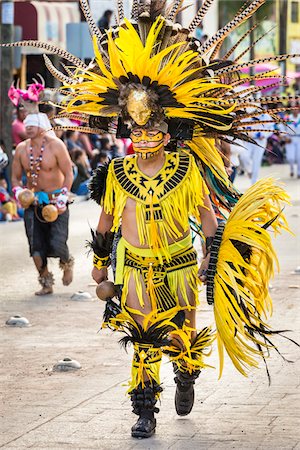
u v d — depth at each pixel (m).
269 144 44.34
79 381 9.55
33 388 9.30
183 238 7.86
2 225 23.88
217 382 9.37
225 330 7.75
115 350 10.91
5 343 11.30
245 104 7.96
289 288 14.48
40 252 14.45
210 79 7.71
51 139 14.45
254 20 41.69
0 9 27.53
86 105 7.95
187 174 7.76
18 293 14.70
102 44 7.96
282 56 7.84
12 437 7.76
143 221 7.75
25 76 32.75
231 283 7.66
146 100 7.56
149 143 7.69
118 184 7.84
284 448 7.40
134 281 7.86
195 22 7.89
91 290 14.95
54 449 7.45
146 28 7.75
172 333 7.85
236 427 7.96
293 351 10.58
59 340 11.44
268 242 7.74
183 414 8.27
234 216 7.87
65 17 34.72
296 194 31.58
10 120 25.73
